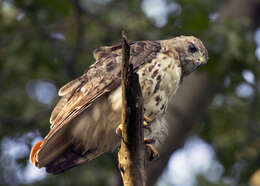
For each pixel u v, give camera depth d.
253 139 14.59
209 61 12.24
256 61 12.45
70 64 13.38
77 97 8.33
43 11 13.39
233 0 14.98
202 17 12.80
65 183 13.35
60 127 7.93
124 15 14.06
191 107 13.44
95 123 8.37
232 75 12.57
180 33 12.91
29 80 14.24
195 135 15.35
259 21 14.91
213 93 13.72
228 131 14.79
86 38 14.43
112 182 13.15
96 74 8.45
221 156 14.62
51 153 8.43
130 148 6.94
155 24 13.42
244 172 14.06
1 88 14.17
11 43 13.44
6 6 13.47
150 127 8.78
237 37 12.38
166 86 8.56
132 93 6.59
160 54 8.63
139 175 7.04
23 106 14.22
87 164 13.27
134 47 8.68
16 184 13.16
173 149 13.20
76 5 13.30
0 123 13.17
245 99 14.77
